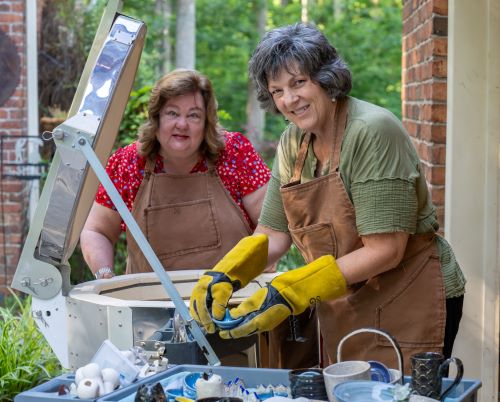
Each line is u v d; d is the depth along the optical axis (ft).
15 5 28.84
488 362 15.31
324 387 7.47
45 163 29.19
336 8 78.79
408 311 9.80
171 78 12.06
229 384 7.79
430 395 7.30
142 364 8.56
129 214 9.02
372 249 9.29
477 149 15.26
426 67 16.72
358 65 73.87
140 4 71.87
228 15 82.02
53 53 33.37
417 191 9.62
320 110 9.52
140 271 12.58
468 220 15.30
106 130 10.09
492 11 14.99
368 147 9.31
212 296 8.39
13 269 28.07
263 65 9.53
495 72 15.10
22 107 29.12
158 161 12.53
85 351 10.22
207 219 12.39
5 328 15.06
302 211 9.87
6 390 14.10
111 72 9.71
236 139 12.75
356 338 9.97
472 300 15.31
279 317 8.42
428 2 16.52
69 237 10.21
